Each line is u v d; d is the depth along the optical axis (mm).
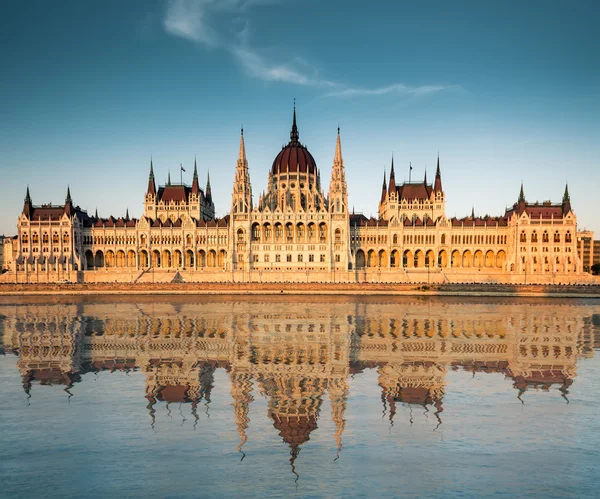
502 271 184750
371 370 57125
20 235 194500
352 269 192000
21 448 34906
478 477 30609
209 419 40688
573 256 185375
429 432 37812
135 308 120312
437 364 60000
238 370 57062
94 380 52750
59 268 185625
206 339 76438
